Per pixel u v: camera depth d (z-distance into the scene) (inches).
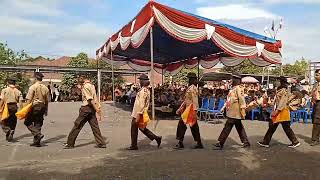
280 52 625.9
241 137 388.2
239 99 373.7
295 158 336.5
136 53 1015.6
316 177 271.9
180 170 289.9
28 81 1466.5
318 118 398.6
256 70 1708.9
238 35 570.9
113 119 674.8
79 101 1337.4
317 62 1010.1
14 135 478.6
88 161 324.2
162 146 393.7
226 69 1769.2
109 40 794.8
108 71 1438.2
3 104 428.5
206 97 659.4
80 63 1749.5
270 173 282.0
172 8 534.9
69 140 383.9
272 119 386.6
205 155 346.3
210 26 538.9
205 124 586.6
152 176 272.7
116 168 297.7
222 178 267.1
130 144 406.3
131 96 997.2
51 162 321.4
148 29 525.3
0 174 281.3
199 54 989.8
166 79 1624.0
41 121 396.5
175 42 814.5
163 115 716.0
